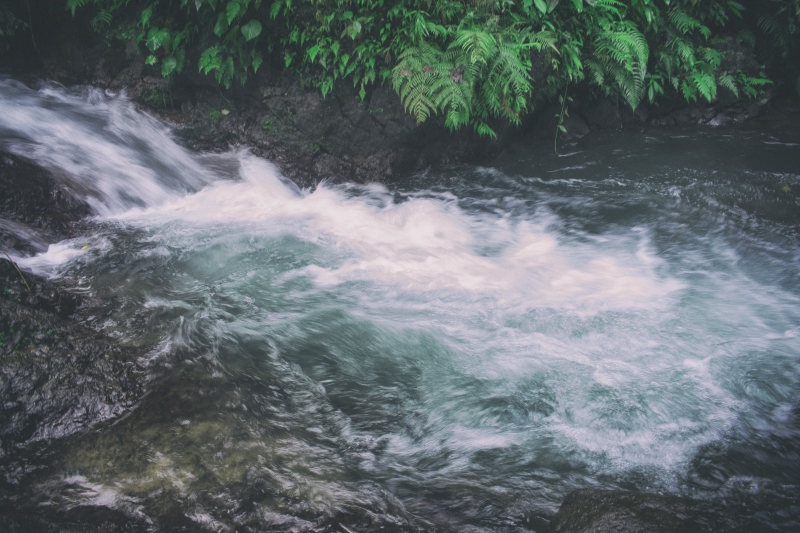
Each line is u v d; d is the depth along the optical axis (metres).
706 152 6.88
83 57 6.75
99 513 2.38
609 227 5.35
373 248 4.99
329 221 5.50
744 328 3.81
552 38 6.05
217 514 2.38
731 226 5.19
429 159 6.62
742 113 7.95
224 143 6.48
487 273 4.62
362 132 6.36
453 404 3.20
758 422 3.02
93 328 3.57
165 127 6.45
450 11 5.79
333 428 3.00
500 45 5.73
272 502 2.46
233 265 4.57
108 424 2.83
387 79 6.09
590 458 2.81
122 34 6.48
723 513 2.32
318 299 4.17
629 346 3.65
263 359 3.47
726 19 8.12
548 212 5.69
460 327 3.89
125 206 5.43
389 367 3.50
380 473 2.72
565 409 3.14
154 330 3.61
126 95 6.62
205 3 6.04
